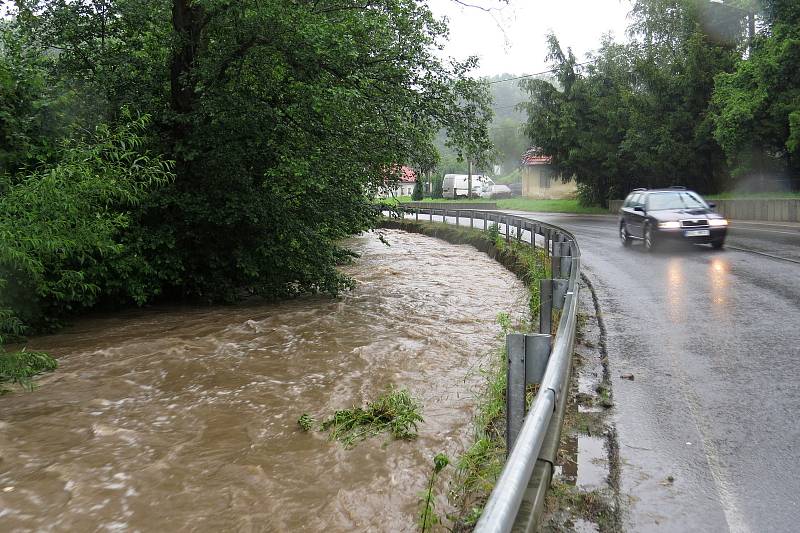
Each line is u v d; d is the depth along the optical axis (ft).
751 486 13.39
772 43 84.28
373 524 15.06
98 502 16.47
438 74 44.34
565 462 14.57
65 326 39.24
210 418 22.58
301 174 39.99
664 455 14.97
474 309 41.60
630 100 117.60
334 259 49.88
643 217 56.08
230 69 44.88
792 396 18.70
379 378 26.63
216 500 16.51
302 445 19.92
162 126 44.73
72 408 23.94
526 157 202.90
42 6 42.52
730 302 32.53
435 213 110.22
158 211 43.42
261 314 42.42
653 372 21.65
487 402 21.42
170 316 42.16
